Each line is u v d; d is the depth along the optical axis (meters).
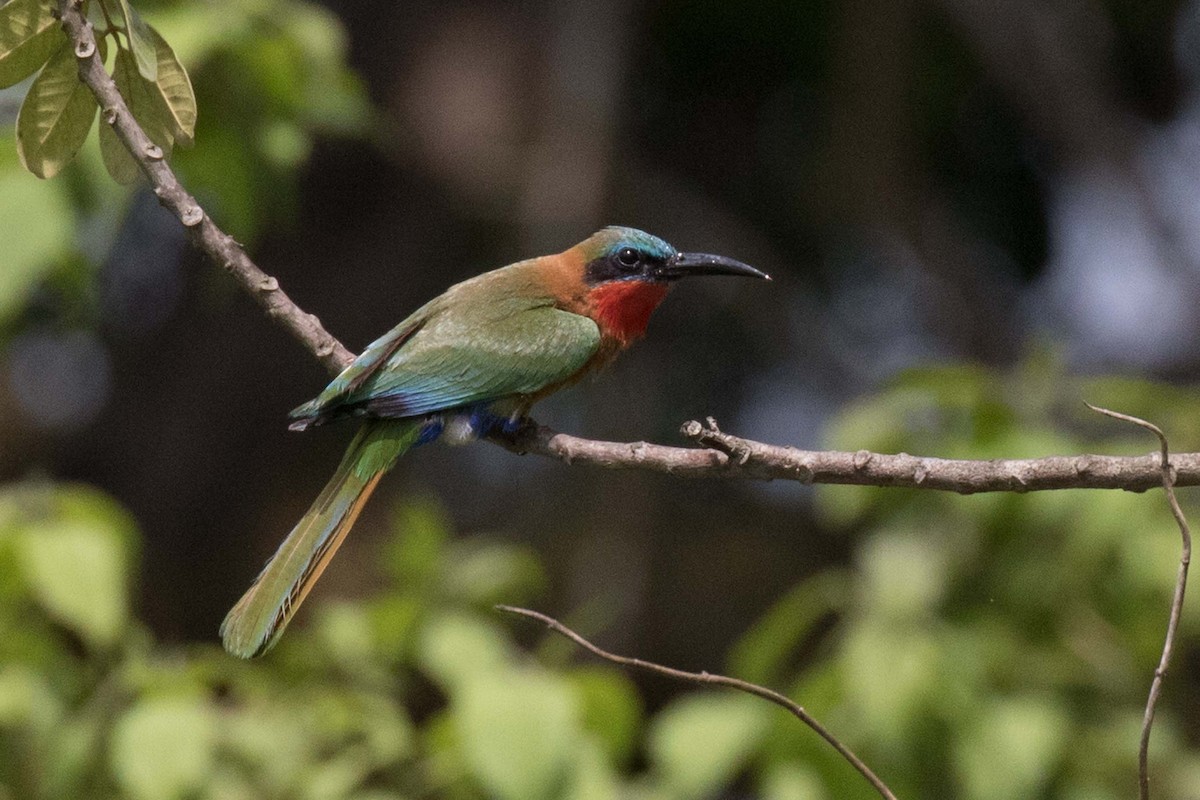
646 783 10.38
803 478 7.29
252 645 7.99
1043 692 10.42
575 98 17.39
